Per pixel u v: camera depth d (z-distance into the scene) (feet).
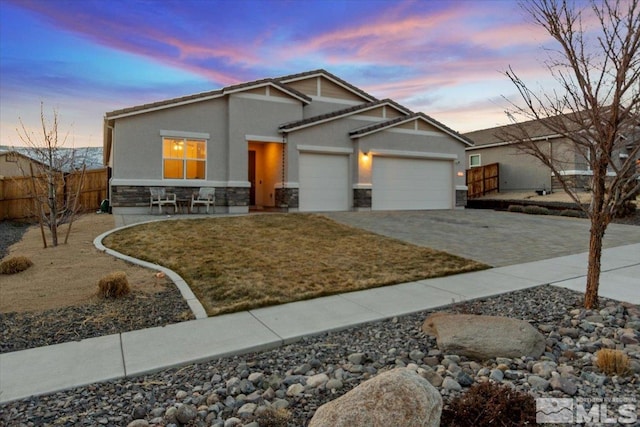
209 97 46.24
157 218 40.42
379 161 54.29
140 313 16.38
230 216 42.27
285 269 22.98
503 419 8.53
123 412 9.44
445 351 12.33
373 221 42.14
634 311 15.44
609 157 14.55
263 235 32.30
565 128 15.21
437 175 58.75
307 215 44.45
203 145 46.83
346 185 53.21
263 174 55.62
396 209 55.36
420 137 56.54
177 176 45.62
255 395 10.10
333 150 51.78
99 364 11.95
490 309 16.84
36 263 23.84
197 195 46.14
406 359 12.22
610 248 30.63
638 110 13.60
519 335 12.11
